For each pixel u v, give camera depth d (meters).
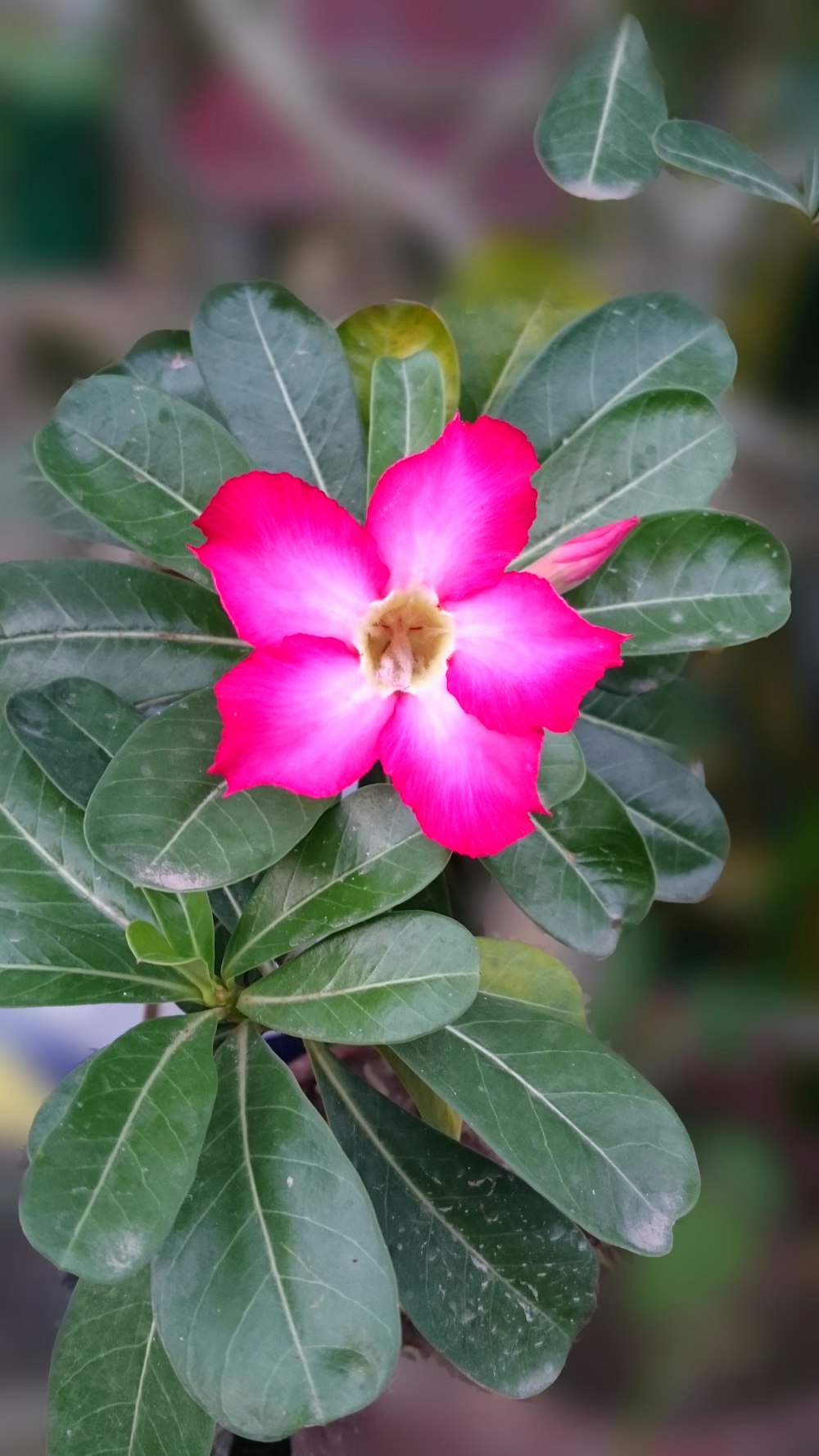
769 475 0.46
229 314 0.37
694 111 0.40
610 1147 0.34
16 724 0.34
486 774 0.32
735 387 0.44
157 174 0.43
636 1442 0.46
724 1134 0.53
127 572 0.36
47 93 0.41
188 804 0.32
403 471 0.31
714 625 0.35
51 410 0.37
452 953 0.32
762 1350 0.49
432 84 0.41
